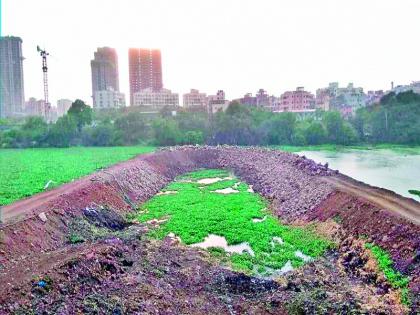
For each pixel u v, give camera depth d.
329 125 112.62
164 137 107.19
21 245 27.66
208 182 60.16
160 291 22.38
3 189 45.47
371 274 24.53
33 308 18.77
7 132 116.75
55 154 89.19
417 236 24.55
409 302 20.19
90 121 120.44
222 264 28.33
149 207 44.75
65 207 35.94
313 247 30.77
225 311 21.45
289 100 159.75
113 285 22.23
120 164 58.12
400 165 69.31
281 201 44.16
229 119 111.75
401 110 111.44
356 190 37.03
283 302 21.92
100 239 30.11
